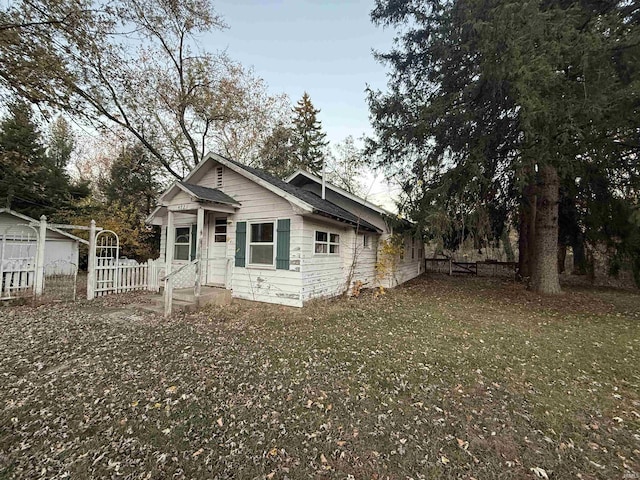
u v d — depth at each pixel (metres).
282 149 21.30
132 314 6.99
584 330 6.40
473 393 3.63
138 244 16.80
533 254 11.26
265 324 6.39
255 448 2.61
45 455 2.46
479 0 7.11
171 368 4.12
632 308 8.72
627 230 10.84
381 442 2.72
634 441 2.80
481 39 7.11
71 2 6.88
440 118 8.70
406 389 3.69
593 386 3.85
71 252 14.68
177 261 10.35
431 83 9.84
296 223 8.21
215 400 3.34
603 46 5.82
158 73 15.02
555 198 10.50
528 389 3.75
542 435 2.87
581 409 3.32
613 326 6.75
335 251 10.30
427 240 10.65
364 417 3.09
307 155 27.31
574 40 6.17
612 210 11.09
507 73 6.65
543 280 10.69
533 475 2.37
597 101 5.83
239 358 4.52
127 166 19.05
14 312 6.97
